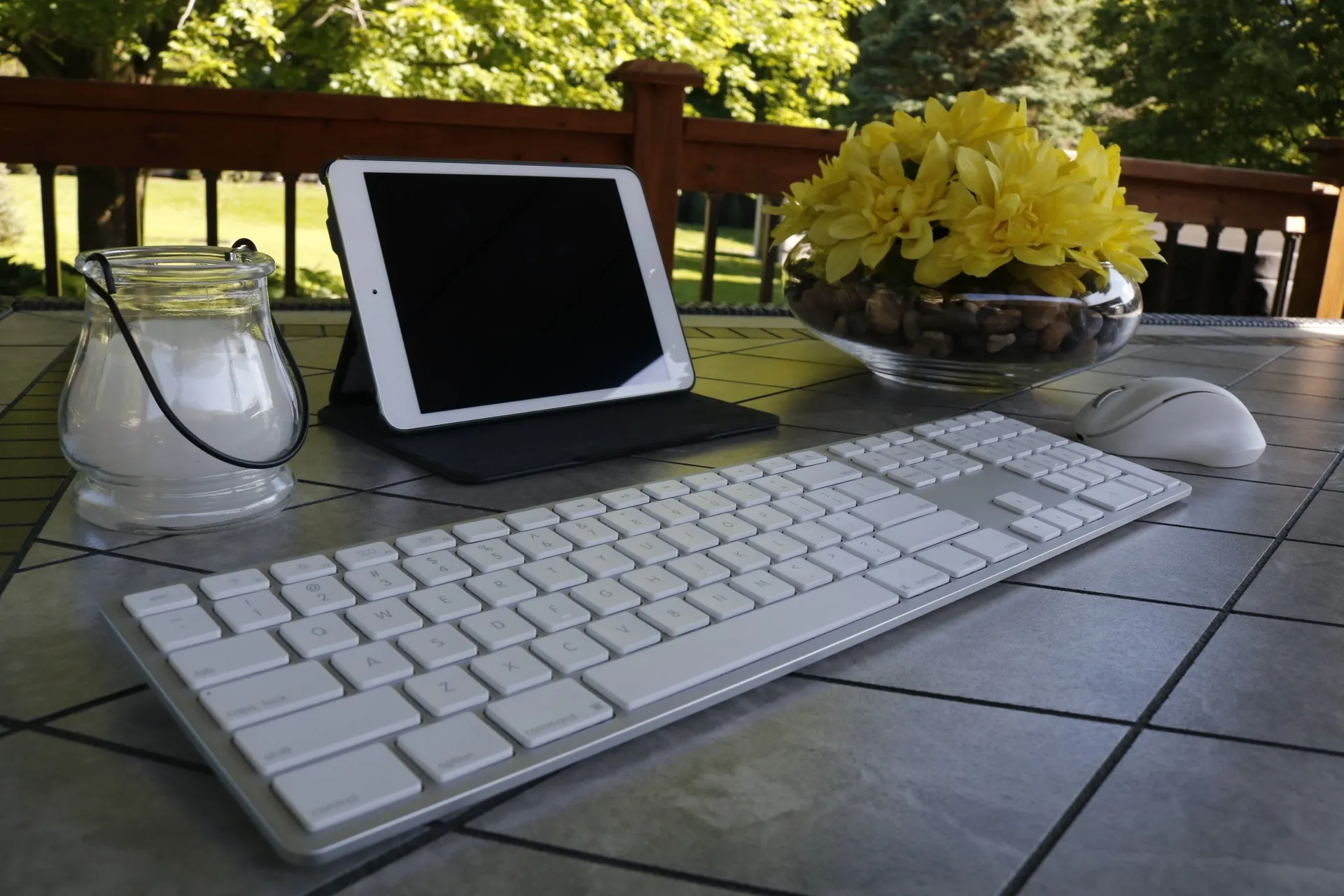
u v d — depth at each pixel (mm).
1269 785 363
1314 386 1175
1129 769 368
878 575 506
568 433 764
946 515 600
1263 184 2809
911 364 989
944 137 948
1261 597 540
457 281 783
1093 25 9008
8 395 828
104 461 543
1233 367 1278
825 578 496
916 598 493
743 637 429
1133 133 8883
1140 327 1568
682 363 917
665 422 811
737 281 9109
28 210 8086
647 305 909
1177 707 417
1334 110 7922
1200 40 8102
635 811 331
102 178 5473
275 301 1371
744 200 13016
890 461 698
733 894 292
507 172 838
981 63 10352
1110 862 315
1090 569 570
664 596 460
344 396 805
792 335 1334
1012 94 10070
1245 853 323
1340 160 2902
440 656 389
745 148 2447
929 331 944
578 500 570
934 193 920
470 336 782
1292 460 833
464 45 5781
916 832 325
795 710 401
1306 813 347
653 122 2330
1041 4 10070
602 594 452
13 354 980
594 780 347
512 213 831
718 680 398
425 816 309
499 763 334
